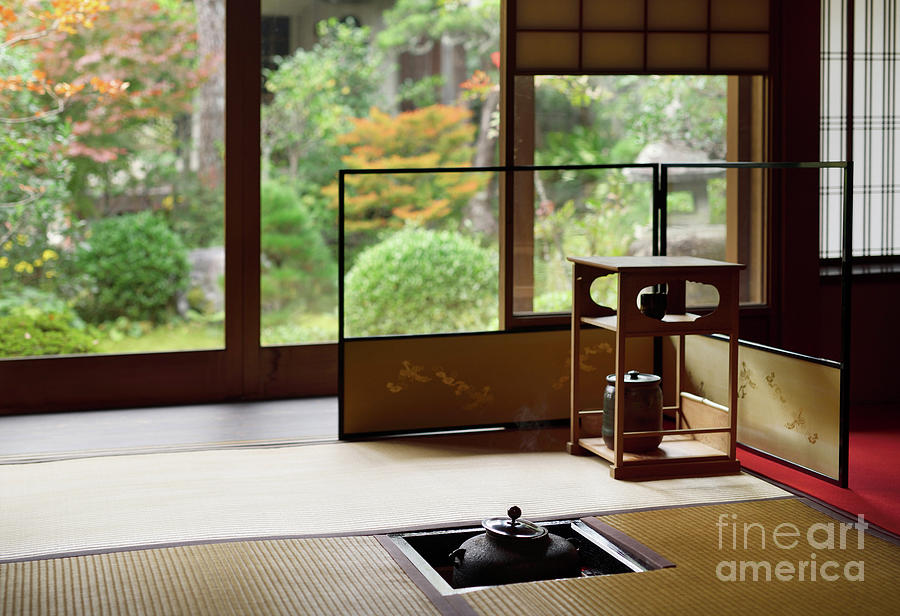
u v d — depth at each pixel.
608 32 4.12
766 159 4.29
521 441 3.70
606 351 4.02
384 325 5.05
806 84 4.27
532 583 2.31
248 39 4.24
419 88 5.66
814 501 2.95
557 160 5.29
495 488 3.09
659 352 4.09
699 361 3.87
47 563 2.41
